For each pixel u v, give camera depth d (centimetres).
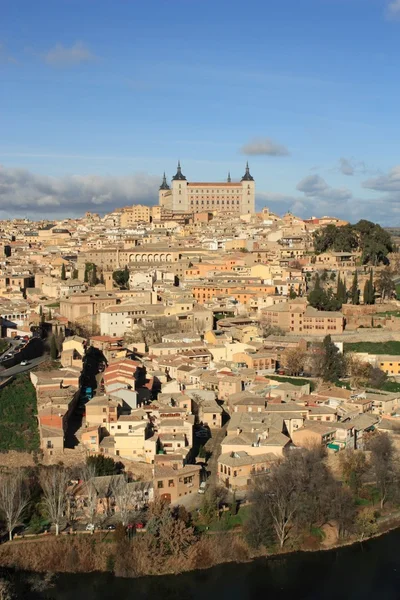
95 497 17525
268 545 17500
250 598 15600
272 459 19675
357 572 16662
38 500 18275
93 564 16625
